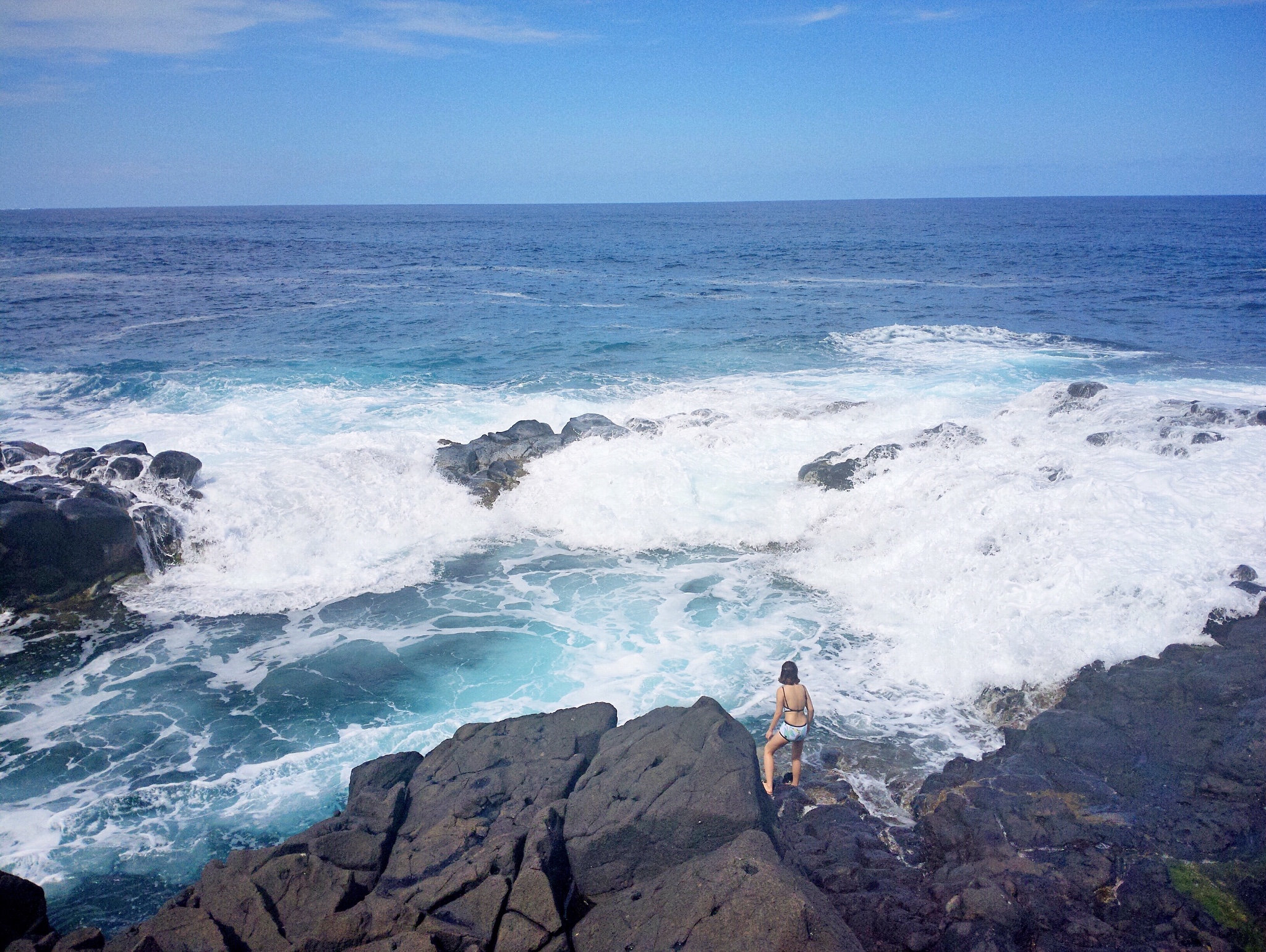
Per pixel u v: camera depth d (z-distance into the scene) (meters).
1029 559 11.96
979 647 10.67
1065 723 8.90
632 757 7.72
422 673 11.19
